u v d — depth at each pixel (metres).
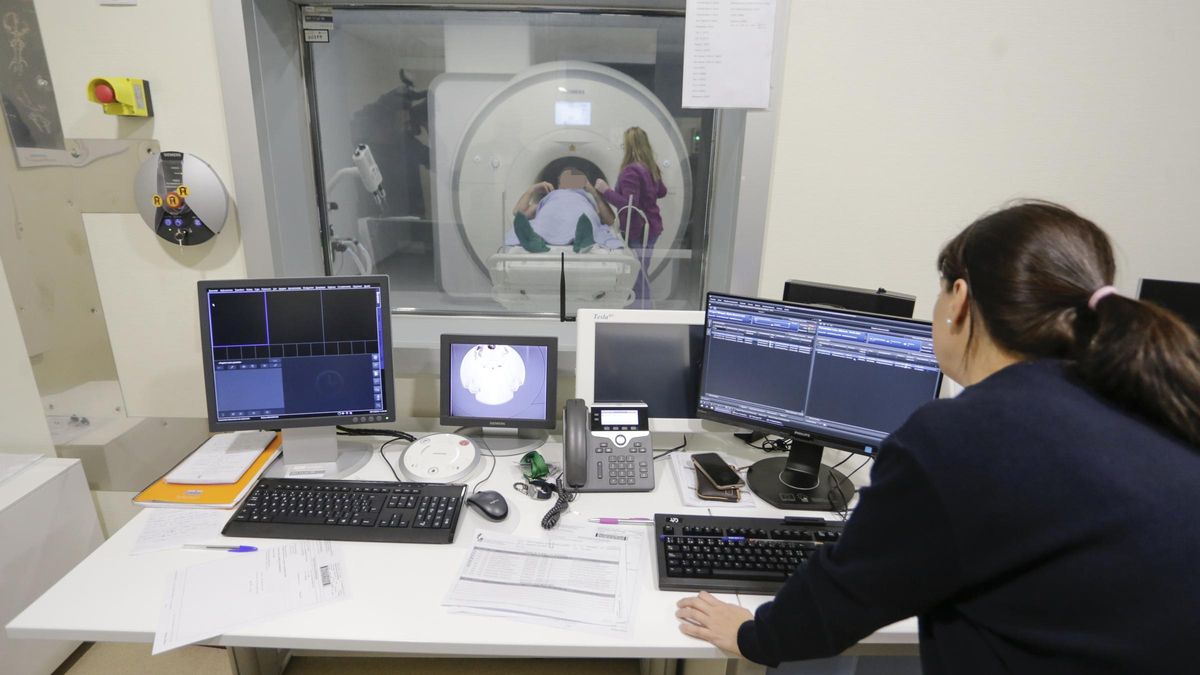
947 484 0.61
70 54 1.45
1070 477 0.57
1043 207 0.69
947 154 1.55
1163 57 1.48
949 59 1.48
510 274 1.84
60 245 1.58
